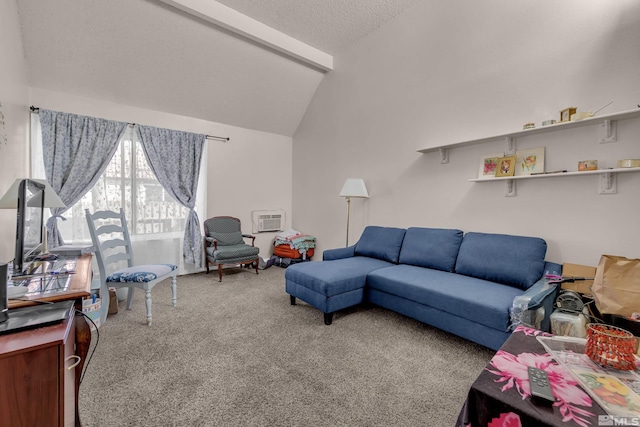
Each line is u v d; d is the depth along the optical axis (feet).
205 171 13.88
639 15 6.25
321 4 10.52
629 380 2.89
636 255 6.39
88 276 4.76
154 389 5.24
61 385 2.88
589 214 6.99
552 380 2.92
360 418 4.60
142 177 12.19
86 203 10.98
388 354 6.56
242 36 11.51
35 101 10.02
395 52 11.36
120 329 7.68
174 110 12.86
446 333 7.63
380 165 12.05
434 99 10.15
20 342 2.75
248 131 15.38
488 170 8.65
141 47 10.48
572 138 7.21
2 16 6.87
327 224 14.74
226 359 6.27
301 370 5.90
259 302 9.84
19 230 4.45
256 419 4.55
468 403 2.79
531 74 7.89
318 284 8.11
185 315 8.68
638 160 6.11
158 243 12.66
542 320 5.60
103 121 11.05
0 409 2.63
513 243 7.70
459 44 9.43
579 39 7.07
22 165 8.91
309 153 15.80
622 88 6.50
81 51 9.86
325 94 14.64
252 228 15.71
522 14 8.02
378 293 8.55
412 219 10.92
